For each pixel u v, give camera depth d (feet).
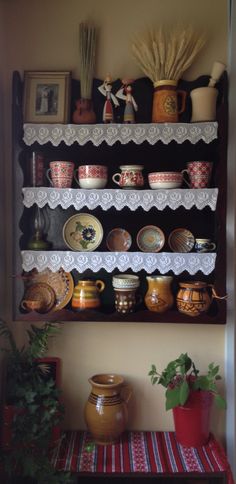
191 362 4.37
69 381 4.79
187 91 4.55
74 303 4.45
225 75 4.35
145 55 4.36
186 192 4.26
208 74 4.59
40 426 3.99
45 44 4.64
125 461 4.06
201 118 4.34
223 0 4.57
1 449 4.16
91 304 4.39
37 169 4.44
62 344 4.78
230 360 4.49
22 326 4.75
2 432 4.30
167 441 4.49
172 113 4.32
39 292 4.60
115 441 4.42
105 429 4.27
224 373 4.74
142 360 4.77
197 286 4.30
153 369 4.48
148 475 3.90
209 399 4.26
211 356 4.75
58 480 3.79
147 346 4.77
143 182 4.40
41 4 4.62
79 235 4.63
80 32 4.47
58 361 4.66
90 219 4.65
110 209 4.50
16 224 4.45
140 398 4.78
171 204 4.26
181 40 4.26
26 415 3.99
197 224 4.66
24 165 4.45
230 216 4.34
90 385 4.80
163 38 4.35
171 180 4.25
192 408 4.20
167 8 4.58
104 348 4.78
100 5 4.61
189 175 4.44
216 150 4.47
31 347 4.30
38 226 4.63
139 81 4.57
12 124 4.38
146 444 4.42
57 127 4.31
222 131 4.29
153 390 4.78
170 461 4.07
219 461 4.07
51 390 4.16
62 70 4.60
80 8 4.62
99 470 3.92
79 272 4.39
